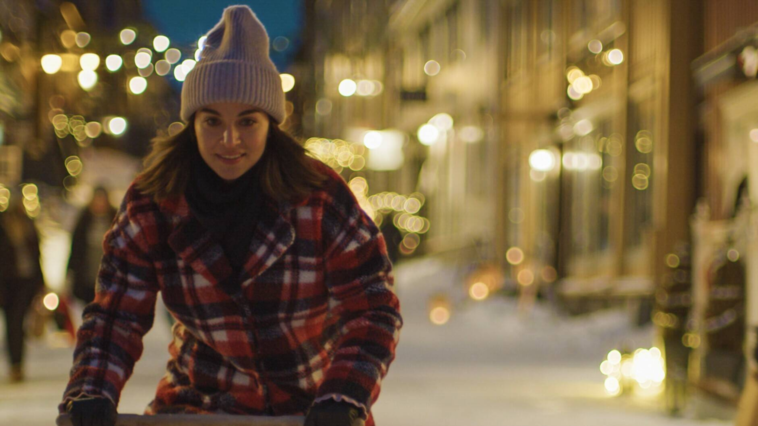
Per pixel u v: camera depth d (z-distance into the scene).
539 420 9.80
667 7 19.27
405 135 37.03
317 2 62.06
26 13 27.77
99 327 3.28
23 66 27.59
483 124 27.03
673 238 18.98
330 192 3.27
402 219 40.62
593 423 9.63
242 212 3.21
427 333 21.95
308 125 57.22
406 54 42.53
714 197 17.03
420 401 11.07
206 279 3.24
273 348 3.29
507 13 30.69
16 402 10.23
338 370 3.09
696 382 10.22
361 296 3.27
